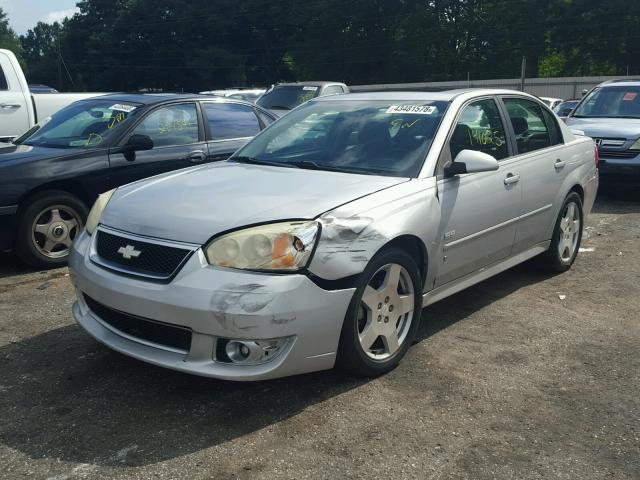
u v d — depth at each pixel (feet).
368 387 12.29
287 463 9.91
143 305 11.04
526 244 17.52
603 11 165.48
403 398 11.91
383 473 9.71
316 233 11.14
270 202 11.90
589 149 20.62
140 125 21.63
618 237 24.45
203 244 11.01
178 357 11.08
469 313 16.39
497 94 17.11
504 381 12.67
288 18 211.61
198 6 226.58
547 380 12.75
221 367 10.81
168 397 11.87
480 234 15.14
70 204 20.02
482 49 184.65
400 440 10.57
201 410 11.42
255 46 224.33
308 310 10.96
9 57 29.76
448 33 184.85
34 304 16.71
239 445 10.37
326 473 9.68
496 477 9.66
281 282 10.71
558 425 11.11
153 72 237.04
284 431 10.78
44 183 19.29
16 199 18.79
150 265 11.33
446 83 152.35
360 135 15.08
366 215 11.96
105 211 12.92
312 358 11.30
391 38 190.90
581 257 21.70
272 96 49.83
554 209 18.47
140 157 21.29
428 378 12.71
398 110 15.57
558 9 171.83
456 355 13.82
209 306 10.55
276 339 10.80
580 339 14.79
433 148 14.19
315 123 16.15
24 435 10.61
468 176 14.71
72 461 9.91
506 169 16.15
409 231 12.62
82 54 256.32
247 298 10.53
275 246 10.84
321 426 10.95
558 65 186.50
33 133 22.67
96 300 11.85
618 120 33.14
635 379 12.82
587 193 20.33
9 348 13.97
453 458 10.11
